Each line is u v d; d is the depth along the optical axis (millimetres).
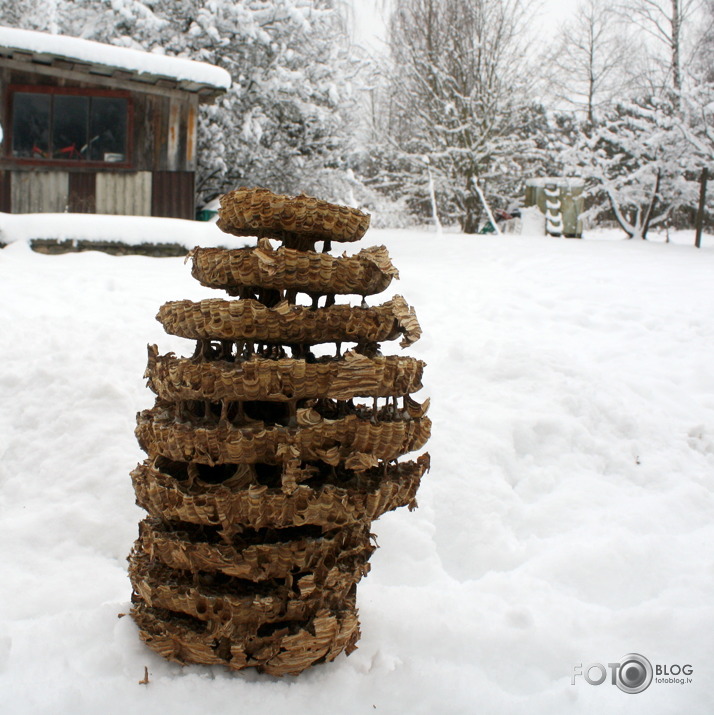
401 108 20922
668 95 17797
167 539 2604
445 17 19906
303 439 2516
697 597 3412
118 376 4836
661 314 7621
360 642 2869
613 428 5230
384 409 2732
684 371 6301
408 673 2648
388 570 3688
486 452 4750
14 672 2588
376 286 2719
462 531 4164
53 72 11242
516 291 8391
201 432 2492
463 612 3135
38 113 11359
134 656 2672
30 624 2918
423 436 2684
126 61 10844
